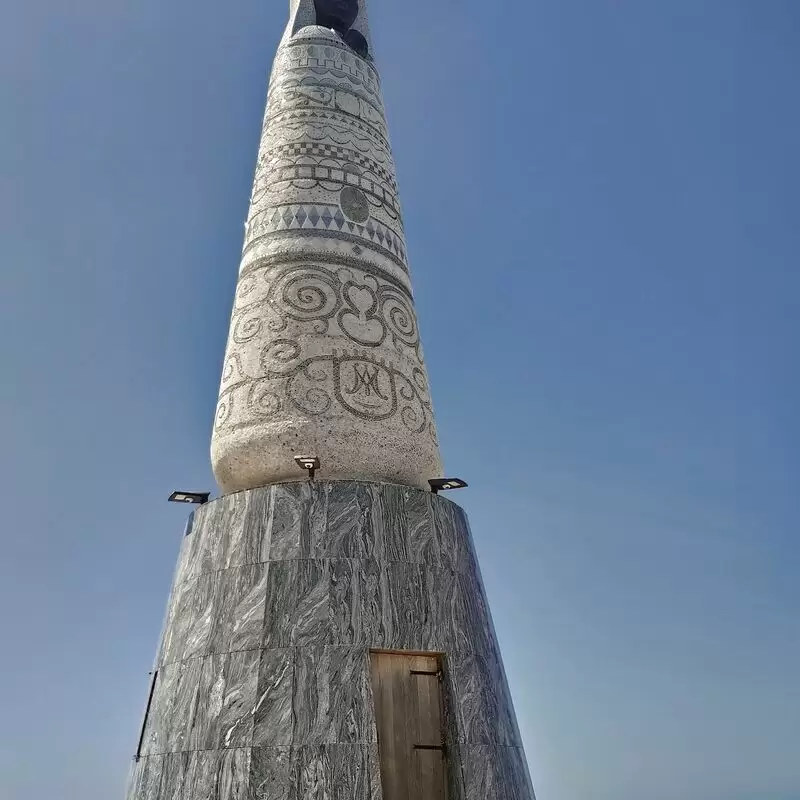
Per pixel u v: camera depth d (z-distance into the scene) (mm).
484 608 9992
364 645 8586
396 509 9586
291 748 7871
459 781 8406
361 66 13789
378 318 11273
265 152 12797
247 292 11484
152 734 8844
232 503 9664
